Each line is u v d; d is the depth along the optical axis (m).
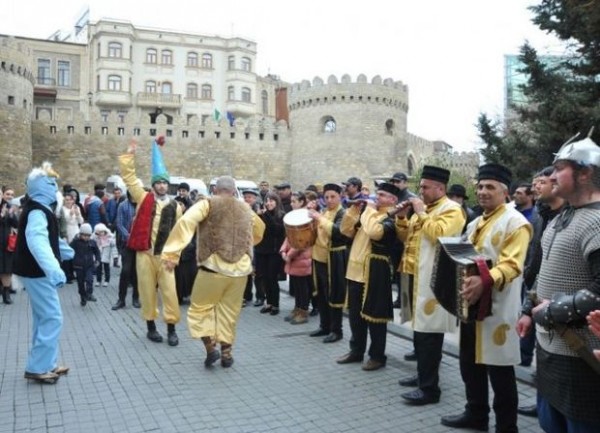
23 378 5.73
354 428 4.55
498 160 14.16
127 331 7.94
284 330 8.19
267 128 46.06
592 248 2.80
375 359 6.19
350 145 44.53
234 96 60.28
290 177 46.72
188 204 11.53
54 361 5.70
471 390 4.53
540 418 3.37
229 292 6.24
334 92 44.75
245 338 7.67
